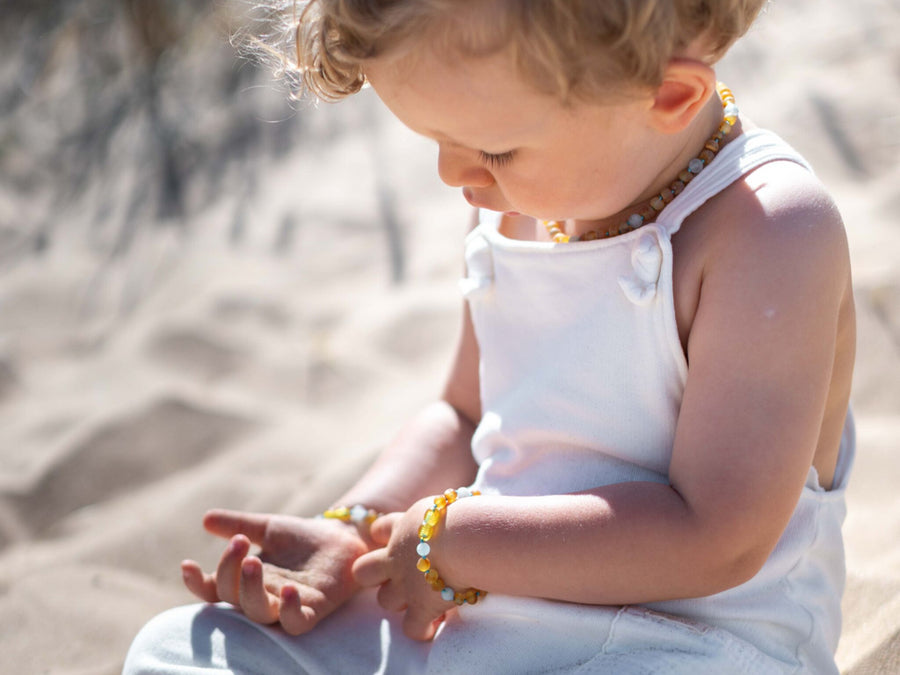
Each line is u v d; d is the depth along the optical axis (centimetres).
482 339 134
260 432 240
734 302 104
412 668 121
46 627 176
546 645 114
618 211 114
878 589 150
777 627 115
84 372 282
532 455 123
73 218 376
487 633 117
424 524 117
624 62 95
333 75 111
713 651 108
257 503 209
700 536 104
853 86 313
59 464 231
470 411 152
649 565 106
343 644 125
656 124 103
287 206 347
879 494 180
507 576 112
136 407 247
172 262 332
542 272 122
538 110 99
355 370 260
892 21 347
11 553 210
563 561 109
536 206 109
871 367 210
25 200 391
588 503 110
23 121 438
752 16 108
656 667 106
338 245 321
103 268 340
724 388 104
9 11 496
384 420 236
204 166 384
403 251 312
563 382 121
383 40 97
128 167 395
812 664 117
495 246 128
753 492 102
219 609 129
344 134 383
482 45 95
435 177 345
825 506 123
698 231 109
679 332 111
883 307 221
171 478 229
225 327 287
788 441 103
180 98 424
